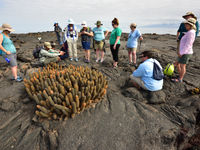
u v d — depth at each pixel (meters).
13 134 2.17
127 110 2.66
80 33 4.77
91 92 2.70
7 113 2.57
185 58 3.13
